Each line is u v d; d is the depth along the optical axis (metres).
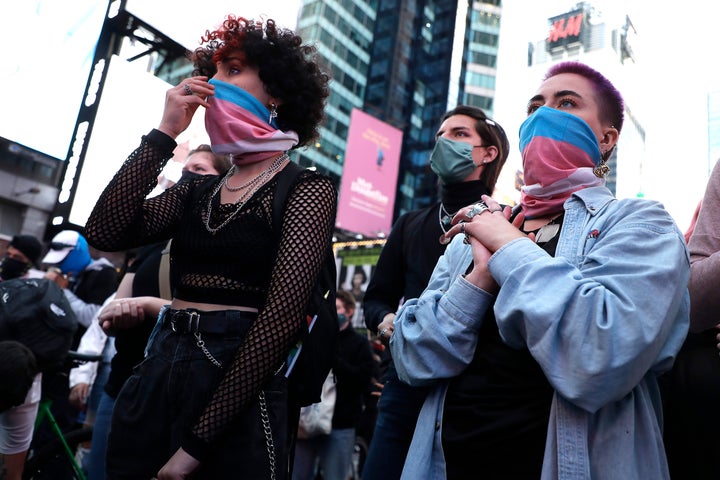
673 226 1.38
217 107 1.69
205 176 1.91
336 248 22.16
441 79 56.84
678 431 1.57
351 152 31.34
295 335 1.47
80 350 3.98
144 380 1.51
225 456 1.41
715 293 1.57
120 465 1.48
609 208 1.48
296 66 1.78
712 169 1.86
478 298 1.43
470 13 61.56
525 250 1.35
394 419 2.20
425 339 1.43
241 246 1.55
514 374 1.34
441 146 2.69
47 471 3.37
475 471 1.34
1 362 2.65
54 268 4.42
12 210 14.45
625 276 1.26
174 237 1.69
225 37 1.75
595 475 1.20
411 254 2.65
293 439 1.79
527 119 1.69
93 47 8.15
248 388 1.39
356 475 6.55
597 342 1.18
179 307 1.58
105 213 1.65
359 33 56.00
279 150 1.70
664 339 1.25
